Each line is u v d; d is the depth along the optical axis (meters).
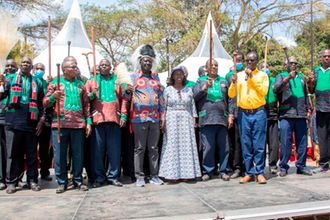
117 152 5.74
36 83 5.47
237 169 6.27
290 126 6.17
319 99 6.35
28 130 5.35
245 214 4.01
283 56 17.59
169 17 21.38
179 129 5.85
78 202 4.62
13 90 5.25
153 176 5.82
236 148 6.23
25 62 5.34
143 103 5.62
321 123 6.43
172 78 5.96
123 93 5.68
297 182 5.62
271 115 6.43
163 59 20.08
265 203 4.32
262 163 5.68
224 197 4.68
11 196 5.02
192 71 10.27
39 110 5.51
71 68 5.28
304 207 4.21
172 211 4.06
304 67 17.06
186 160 5.81
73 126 5.26
